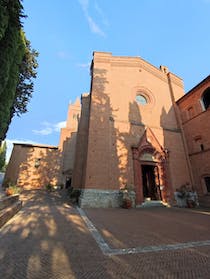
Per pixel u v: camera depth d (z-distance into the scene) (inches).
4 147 1560.0
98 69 704.4
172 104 805.9
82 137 750.5
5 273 137.5
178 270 147.9
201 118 655.1
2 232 235.0
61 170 1133.1
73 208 469.4
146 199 589.3
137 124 671.1
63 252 180.4
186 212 462.9
